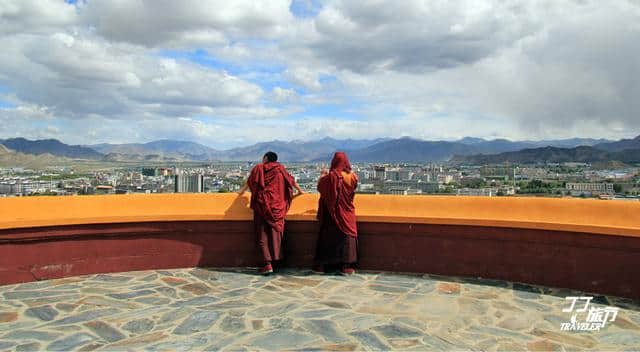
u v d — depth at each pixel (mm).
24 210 5746
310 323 4277
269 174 6258
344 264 6156
